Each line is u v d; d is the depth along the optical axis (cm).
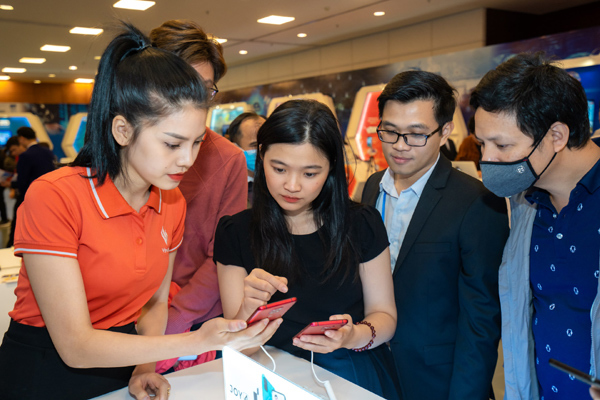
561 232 120
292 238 136
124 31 105
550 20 795
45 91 1544
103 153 107
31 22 737
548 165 114
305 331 107
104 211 108
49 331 104
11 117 1420
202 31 161
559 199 121
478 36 752
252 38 935
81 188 107
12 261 292
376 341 128
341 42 988
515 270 132
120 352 101
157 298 138
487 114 114
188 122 100
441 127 152
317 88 845
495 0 704
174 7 687
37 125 1455
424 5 717
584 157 115
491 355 141
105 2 649
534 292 130
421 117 148
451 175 159
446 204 152
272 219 134
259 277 117
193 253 180
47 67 1201
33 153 605
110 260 110
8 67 1191
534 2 729
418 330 153
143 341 103
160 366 150
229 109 1062
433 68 659
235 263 139
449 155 402
